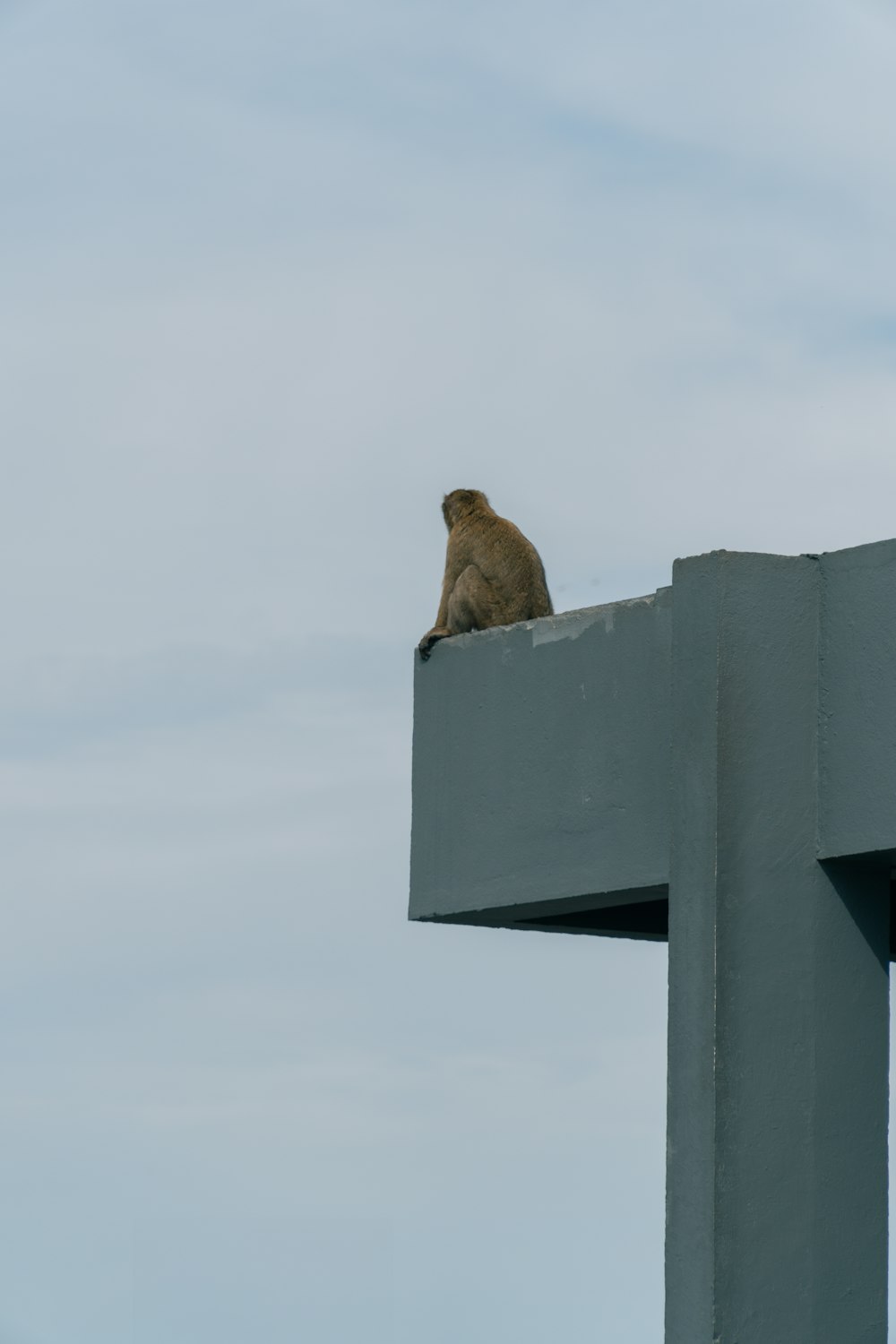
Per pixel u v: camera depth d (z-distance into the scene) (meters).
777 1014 20.80
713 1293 20.06
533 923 26.22
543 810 23.98
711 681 21.11
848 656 21.23
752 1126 20.52
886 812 20.59
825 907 21.19
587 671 23.64
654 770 22.52
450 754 25.62
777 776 21.16
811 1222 20.61
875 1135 21.09
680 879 21.19
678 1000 20.98
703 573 21.42
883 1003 21.30
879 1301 20.86
